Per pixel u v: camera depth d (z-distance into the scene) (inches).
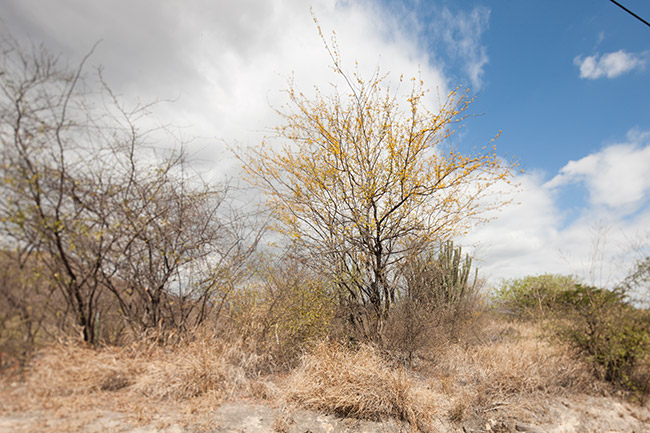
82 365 173.6
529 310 392.2
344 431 183.9
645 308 273.9
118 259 206.8
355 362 229.5
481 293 446.6
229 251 259.4
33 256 176.7
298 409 192.7
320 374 215.3
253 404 189.5
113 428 140.7
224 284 256.5
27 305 173.6
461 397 232.5
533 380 254.5
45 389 155.7
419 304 327.9
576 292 316.2
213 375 197.6
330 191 324.2
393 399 204.1
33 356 170.4
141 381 176.9
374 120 327.3
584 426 220.7
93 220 194.2
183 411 166.4
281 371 248.8
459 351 312.7
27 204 171.8
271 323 268.2
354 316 319.9
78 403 153.8
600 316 275.6
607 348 270.2
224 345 229.1
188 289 240.4
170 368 189.2
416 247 320.8
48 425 133.9
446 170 303.9
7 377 157.6
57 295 187.8
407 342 296.0
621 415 236.7
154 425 149.9
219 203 254.1
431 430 197.6
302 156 332.8
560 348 290.8
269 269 297.9
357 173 321.1
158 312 230.4
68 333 189.0
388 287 319.9
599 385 266.1
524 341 339.0
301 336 282.0
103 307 211.3
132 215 208.1
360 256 319.3
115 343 209.2
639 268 278.1
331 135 317.1
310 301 296.2
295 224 322.7
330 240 324.5
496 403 232.5
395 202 319.3
